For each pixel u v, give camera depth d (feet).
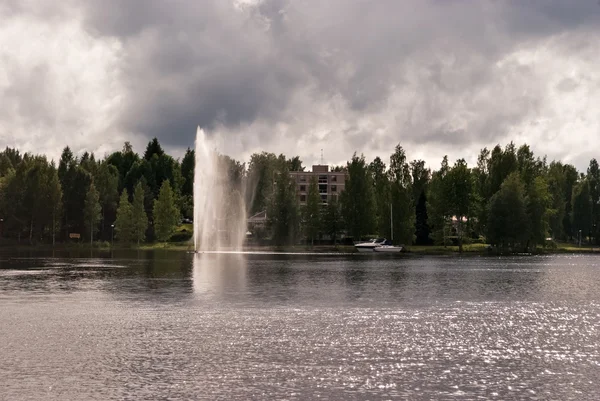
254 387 91.09
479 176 606.96
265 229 631.15
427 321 149.07
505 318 154.71
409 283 244.83
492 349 118.01
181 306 172.55
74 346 117.70
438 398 86.79
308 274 287.89
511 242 517.55
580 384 94.17
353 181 591.78
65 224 650.02
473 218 563.48
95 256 456.45
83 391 88.74
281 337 127.75
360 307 172.55
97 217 626.64
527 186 540.52
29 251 545.44
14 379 94.58
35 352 112.68
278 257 461.78
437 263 387.75
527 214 512.63
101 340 123.54
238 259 425.28
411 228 576.61
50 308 167.32
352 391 89.56
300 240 608.19
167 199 619.67
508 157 556.51
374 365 104.68
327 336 129.18
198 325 141.28
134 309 165.89
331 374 98.58
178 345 119.44
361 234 592.19
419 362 107.14
